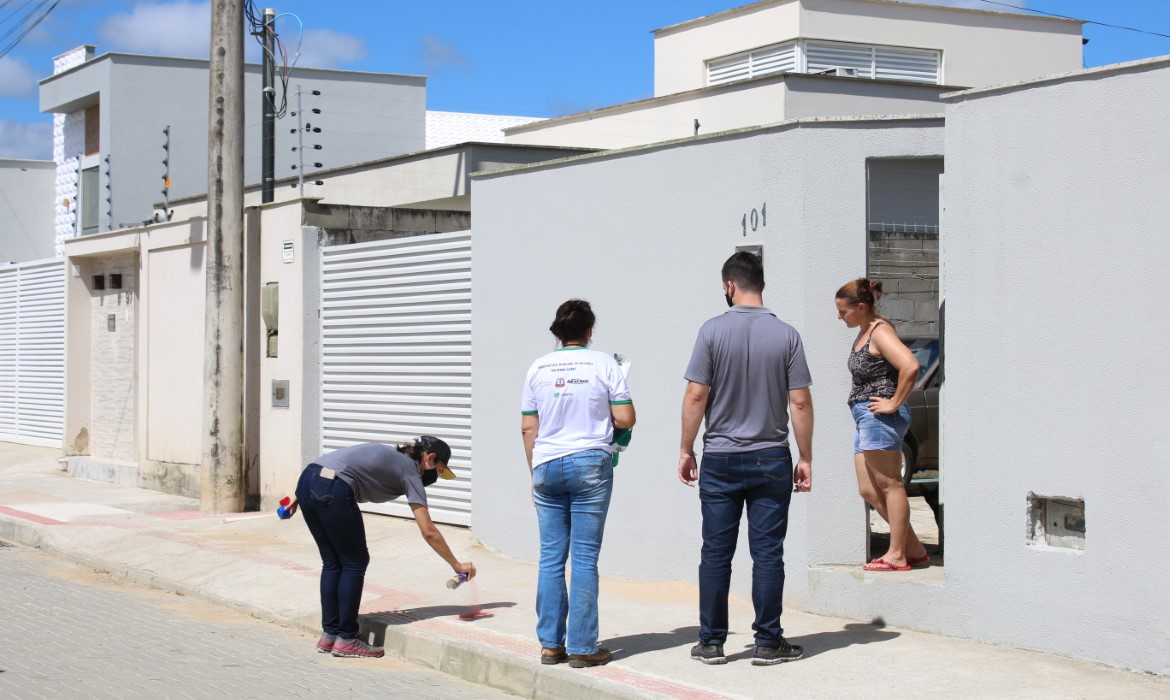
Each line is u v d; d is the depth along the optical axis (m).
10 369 21.55
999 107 6.94
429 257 11.86
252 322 14.09
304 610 8.98
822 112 17.81
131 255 17.78
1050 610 6.64
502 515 10.61
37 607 9.27
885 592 7.49
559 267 9.95
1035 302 6.75
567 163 9.86
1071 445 6.56
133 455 17.67
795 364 6.50
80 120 28.98
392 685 7.01
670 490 8.98
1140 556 6.25
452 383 11.63
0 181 30.19
